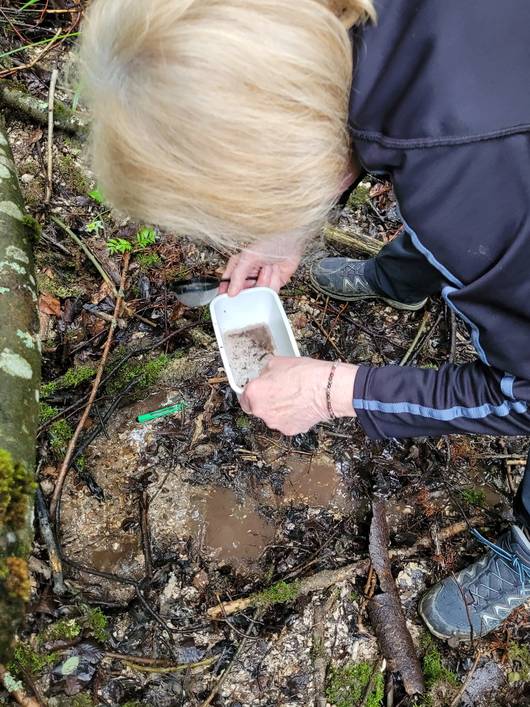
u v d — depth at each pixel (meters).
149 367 1.98
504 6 0.84
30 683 1.49
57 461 1.82
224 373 2.02
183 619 1.70
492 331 1.02
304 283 2.27
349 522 1.91
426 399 1.23
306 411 1.41
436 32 0.83
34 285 1.63
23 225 1.71
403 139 0.86
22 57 2.43
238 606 1.72
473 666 1.76
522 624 1.86
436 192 0.88
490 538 1.92
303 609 1.75
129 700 1.57
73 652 1.58
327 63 0.79
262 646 1.70
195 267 2.17
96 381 1.87
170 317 2.09
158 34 0.74
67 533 1.76
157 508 1.83
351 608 1.78
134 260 2.16
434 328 2.23
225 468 1.91
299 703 1.66
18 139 2.30
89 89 0.84
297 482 1.94
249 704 1.64
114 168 0.88
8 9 2.51
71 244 2.14
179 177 0.83
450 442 2.05
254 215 0.88
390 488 1.96
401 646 1.71
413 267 1.89
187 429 1.94
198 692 1.63
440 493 1.98
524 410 1.12
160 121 0.78
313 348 2.16
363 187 2.45
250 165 0.81
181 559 1.79
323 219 1.01
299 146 0.82
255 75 0.75
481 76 0.83
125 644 1.64
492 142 0.83
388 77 0.84
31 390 1.45
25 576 1.07
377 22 0.85
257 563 1.81
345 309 2.25
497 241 0.91
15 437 1.32
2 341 1.44
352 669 1.71
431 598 1.78
